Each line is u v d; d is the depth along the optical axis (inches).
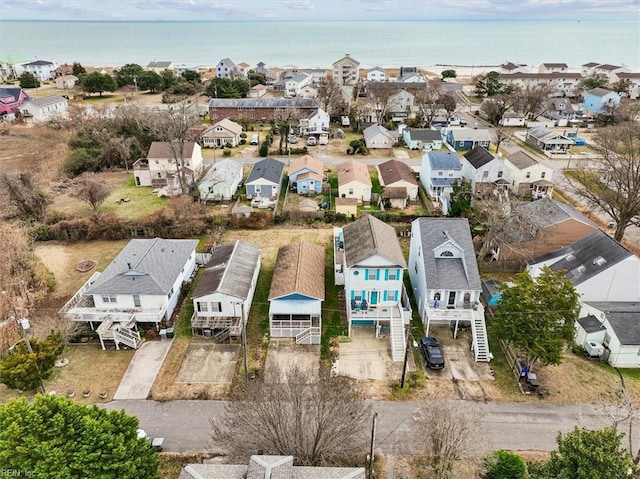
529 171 2385.6
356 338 1360.7
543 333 1137.4
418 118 3836.1
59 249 1866.4
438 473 901.8
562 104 4192.9
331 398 932.6
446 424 920.9
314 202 2196.1
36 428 752.3
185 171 2440.9
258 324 1411.2
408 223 2071.9
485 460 933.2
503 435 1040.2
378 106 4092.0
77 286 1610.5
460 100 4820.4
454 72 6446.9
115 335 1289.4
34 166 2731.3
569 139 3149.6
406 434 1041.5
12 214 2046.0
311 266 1520.7
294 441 872.3
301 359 1268.5
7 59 6274.6
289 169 2554.1
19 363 1042.7
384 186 2381.9
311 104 3833.7
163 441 1018.1
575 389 1176.8
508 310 1198.9
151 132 2832.2
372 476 926.4
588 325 1311.5
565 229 1652.3
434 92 4404.5
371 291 1374.3
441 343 1344.7
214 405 1122.7
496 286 1369.3
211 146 3262.8
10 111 4008.4
